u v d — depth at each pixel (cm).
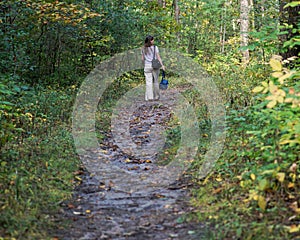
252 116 714
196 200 528
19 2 1116
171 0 2417
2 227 436
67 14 1157
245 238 415
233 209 480
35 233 438
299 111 588
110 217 494
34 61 1296
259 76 1075
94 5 1417
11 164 601
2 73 1099
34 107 952
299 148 567
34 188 542
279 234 412
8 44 1111
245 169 568
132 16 1600
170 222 477
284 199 485
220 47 2377
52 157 673
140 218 491
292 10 889
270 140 587
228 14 2327
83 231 456
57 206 512
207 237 430
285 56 906
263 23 1493
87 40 1423
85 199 552
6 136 692
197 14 2406
